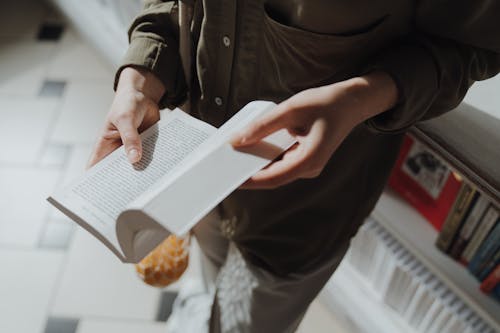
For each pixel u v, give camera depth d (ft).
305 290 4.07
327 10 2.38
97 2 7.54
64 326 5.86
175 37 3.16
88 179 2.69
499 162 3.03
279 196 3.34
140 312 5.98
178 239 4.12
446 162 3.21
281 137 2.39
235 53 2.86
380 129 2.59
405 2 2.41
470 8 2.30
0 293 6.05
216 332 4.91
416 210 4.61
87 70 8.21
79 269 6.24
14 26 8.81
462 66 2.51
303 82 2.78
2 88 7.92
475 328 4.18
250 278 4.06
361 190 3.39
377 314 5.36
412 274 4.54
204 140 2.73
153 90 3.05
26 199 6.75
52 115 7.62
